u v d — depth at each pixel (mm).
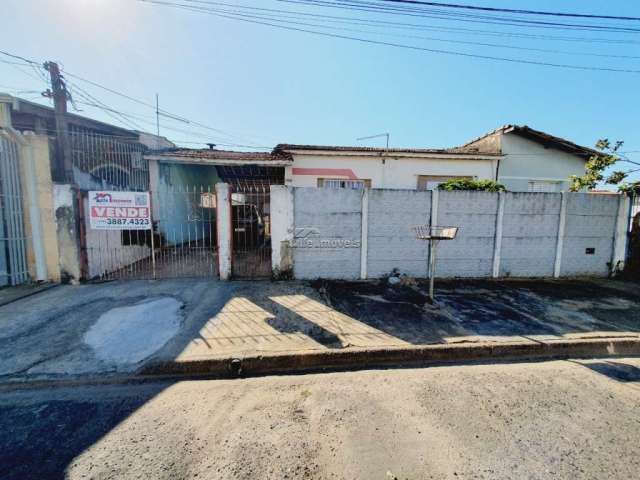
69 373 2834
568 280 6156
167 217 9539
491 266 6133
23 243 5434
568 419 2287
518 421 2260
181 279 5863
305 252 5766
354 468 1805
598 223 6328
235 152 10266
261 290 5180
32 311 4211
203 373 3010
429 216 5898
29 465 1827
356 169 9188
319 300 4727
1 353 3146
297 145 8859
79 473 1765
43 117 6367
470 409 2404
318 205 5695
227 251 5754
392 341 3445
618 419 2293
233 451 1937
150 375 2938
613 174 7148
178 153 9008
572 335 3652
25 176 5367
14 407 2414
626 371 3074
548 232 6203
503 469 1809
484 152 9258
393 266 5926
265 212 8633
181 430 2139
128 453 1921
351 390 2686
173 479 1720
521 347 3420
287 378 2916
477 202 5969
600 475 1777
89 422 2236
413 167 9312
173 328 3727
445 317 4156
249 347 3273
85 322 3873
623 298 5039
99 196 5508
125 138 8195
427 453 1930
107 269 6285
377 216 5801
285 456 1896
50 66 5621
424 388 2723
